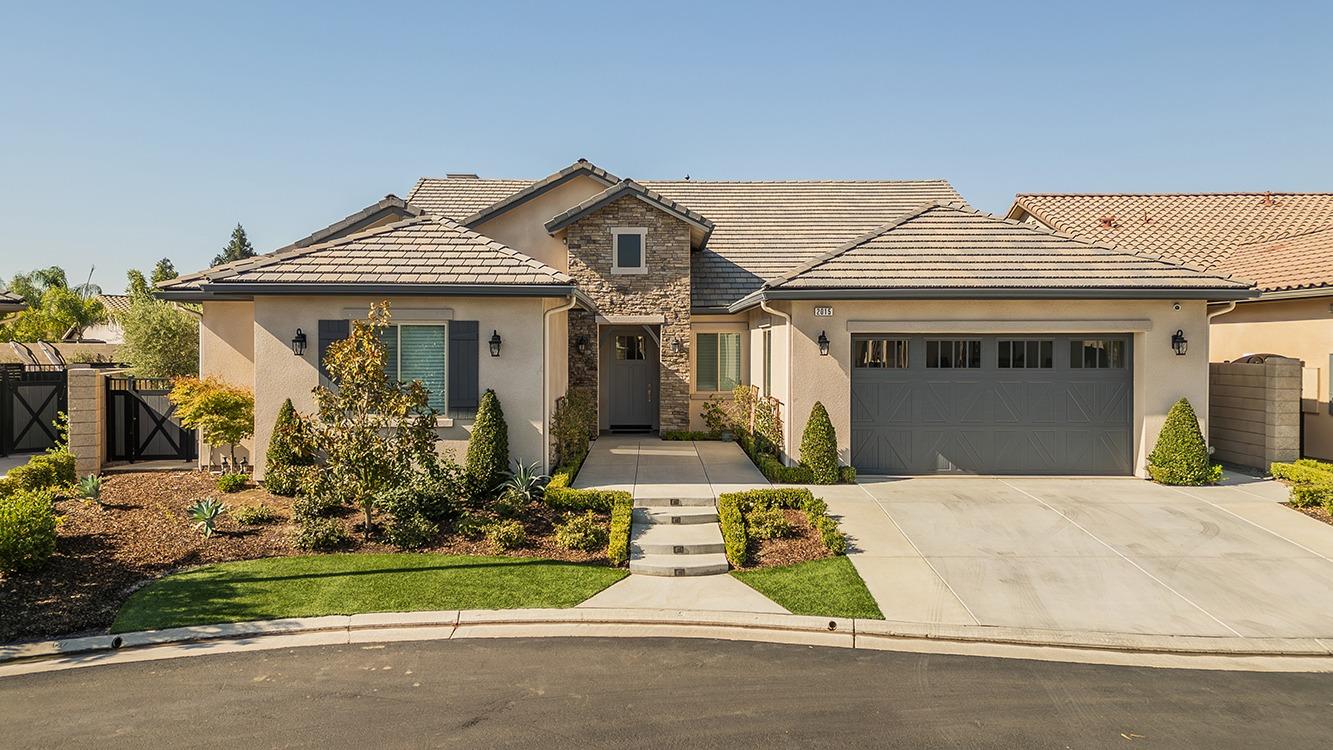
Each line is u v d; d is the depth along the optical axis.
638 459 15.73
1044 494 12.77
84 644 7.24
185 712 6.07
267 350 12.59
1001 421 14.22
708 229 18.72
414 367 12.71
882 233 15.02
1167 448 13.51
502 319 12.76
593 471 14.27
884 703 6.34
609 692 6.49
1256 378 14.64
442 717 6.01
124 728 5.82
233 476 12.57
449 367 12.66
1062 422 14.21
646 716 6.06
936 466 14.27
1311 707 6.36
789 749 5.57
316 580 8.84
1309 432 15.71
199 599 8.23
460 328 12.66
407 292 12.24
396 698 6.34
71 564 8.97
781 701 6.36
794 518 11.31
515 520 10.89
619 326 20.25
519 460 12.76
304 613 8.00
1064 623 7.99
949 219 15.43
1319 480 12.76
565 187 19.89
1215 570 9.43
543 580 9.04
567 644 7.53
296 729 5.80
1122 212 23.84
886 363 14.21
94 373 14.10
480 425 12.22
